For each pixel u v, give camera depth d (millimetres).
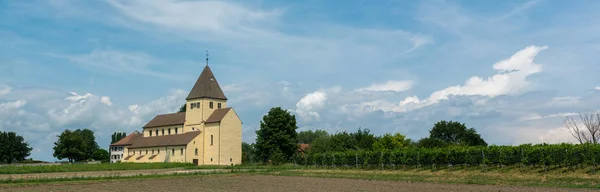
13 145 190000
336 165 94188
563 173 55094
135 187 53000
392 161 80250
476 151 67938
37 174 78875
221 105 140250
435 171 70250
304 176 72250
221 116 132625
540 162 58750
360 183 56312
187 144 130750
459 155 70188
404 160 77938
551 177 53281
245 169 96125
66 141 189125
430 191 45031
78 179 62750
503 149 64312
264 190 48781
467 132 151750
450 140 153500
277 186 53781
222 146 131000
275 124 132250
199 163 133125
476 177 58562
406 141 115438
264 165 119500
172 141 136625
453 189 46406
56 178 63406
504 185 49094
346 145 116875
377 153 84125
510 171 61000
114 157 177125
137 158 143500
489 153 66125
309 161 109750
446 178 59438
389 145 111938
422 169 73938
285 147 133250
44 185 54625
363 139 120562
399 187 49812
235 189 50312
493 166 66250
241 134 136500
